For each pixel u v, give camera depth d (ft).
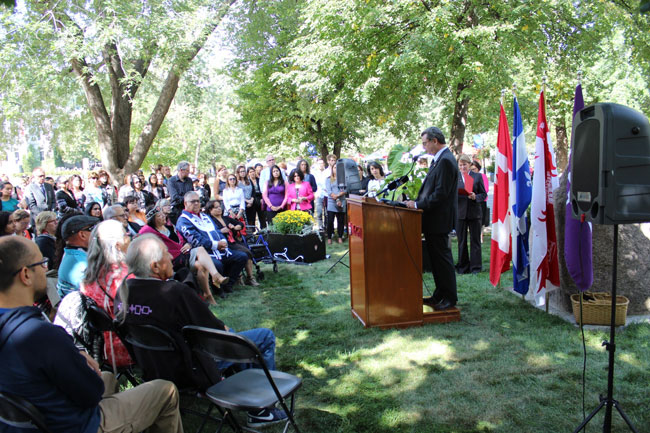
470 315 15.85
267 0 51.98
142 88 52.37
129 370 10.45
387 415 9.90
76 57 35.96
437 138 14.57
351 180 30.07
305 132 60.44
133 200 20.70
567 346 12.92
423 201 14.71
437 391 10.84
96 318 8.88
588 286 12.57
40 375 5.73
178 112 99.09
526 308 16.37
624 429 9.14
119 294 8.54
